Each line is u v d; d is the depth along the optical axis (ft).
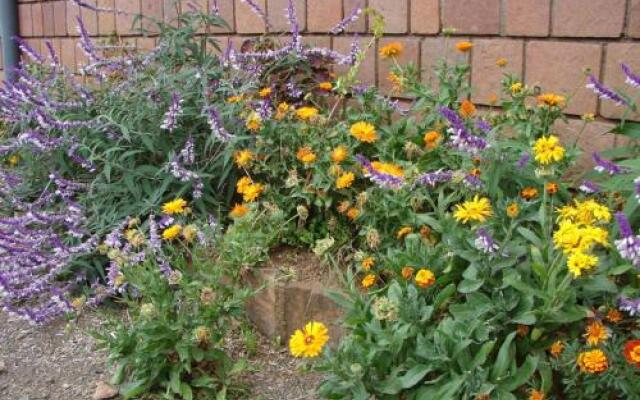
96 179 9.82
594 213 5.98
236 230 8.29
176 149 10.19
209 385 7.24
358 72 11.30
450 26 10.09
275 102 10.44
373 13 9.74
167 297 7.30
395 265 7.09
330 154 8.65
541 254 6.34
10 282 8.82
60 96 11.41
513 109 8.44
